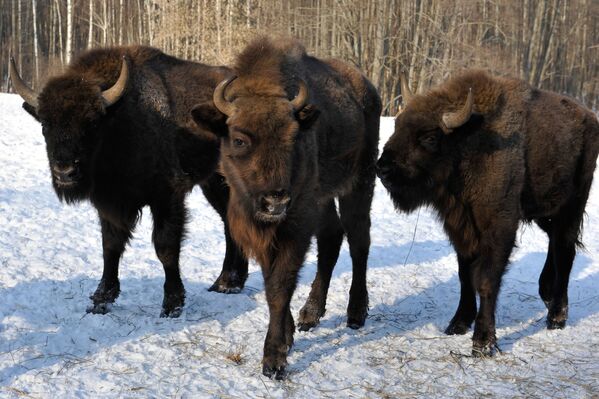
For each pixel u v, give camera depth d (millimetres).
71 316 8133
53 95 7723
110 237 8391
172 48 44625
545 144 8305
